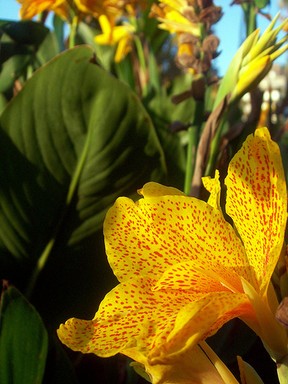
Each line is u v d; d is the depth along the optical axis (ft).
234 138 1.16
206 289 0.62
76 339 0.60
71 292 1.06
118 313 0.61
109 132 1.02
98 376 1.04
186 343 0.54
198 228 0.63
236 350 1.02
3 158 1.01
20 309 0.81
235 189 0.64
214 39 1.07
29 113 1.01
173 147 1.24
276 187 0.58
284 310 0.53
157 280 0.63
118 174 1.04
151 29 1.64
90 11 1.39
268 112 1.27
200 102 1.10
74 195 1.03
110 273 1.06
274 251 0.57
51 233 1.03
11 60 1.40
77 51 1.00
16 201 1.02
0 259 1.03
